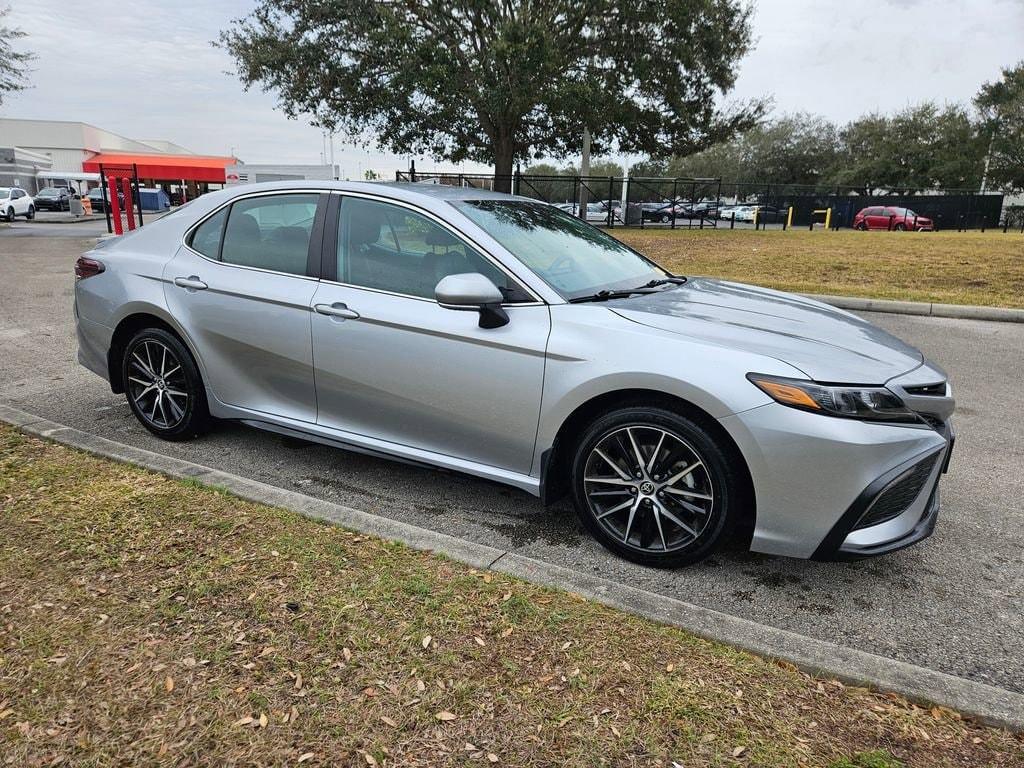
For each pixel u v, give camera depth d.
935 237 22.50
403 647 2.26
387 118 22.95
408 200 3.57
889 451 2.64
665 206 33.09
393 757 1.83
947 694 2.12
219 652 2.21
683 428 2.82
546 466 3.12
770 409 2.65
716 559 3.15
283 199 3.93
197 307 4.01
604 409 3.04
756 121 25.47
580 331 3.02
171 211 4.48
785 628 2.65
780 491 2.69
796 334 3.06
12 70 27.17
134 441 4.38
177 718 1.95
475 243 3.34
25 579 2.59
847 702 2.10
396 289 3.47
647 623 2.44
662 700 2.06
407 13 21.55
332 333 3.56
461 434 3.34
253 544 2.88
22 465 3.65
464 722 1.96
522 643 2.30
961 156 57.41
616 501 3.12
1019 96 53.31
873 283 11.69
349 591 2.56
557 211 4.24
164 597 2.50
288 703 2.01
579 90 19.42
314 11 20.45
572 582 2.67
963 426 5.01
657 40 21.61
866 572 3.06
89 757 1.81
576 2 20.98
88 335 4.51
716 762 1.84
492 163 27.97
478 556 2.84
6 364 6.20
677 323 3.03
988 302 9.72
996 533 3.44
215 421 4.42
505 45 18.36
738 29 23.33
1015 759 1.89
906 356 3.08
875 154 65.25
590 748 1.88
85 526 2.99
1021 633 2.64
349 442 3.67
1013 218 37.53
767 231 27.14
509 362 3.12
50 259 15.43
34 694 2.02
